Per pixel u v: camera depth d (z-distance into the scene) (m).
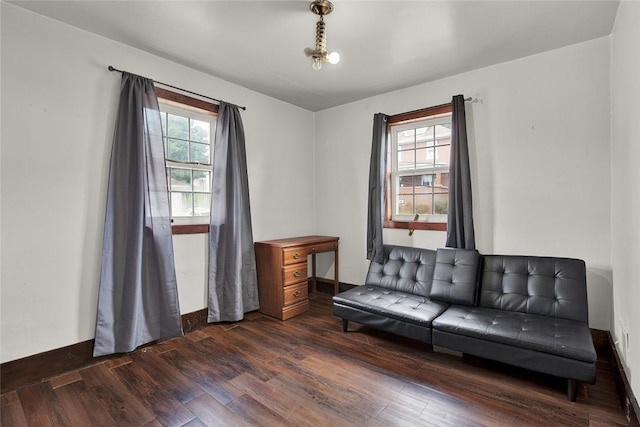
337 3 2.03
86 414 1.83
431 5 2.06
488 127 2.99
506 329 2.15
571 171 2.62
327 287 4.27
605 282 2.50
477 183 3.05
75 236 2.35
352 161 4.00
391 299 2.89
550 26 2.32
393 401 1.92
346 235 4.08
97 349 2.38
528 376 2.19
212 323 3.16
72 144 2.33
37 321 2.18
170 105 2.94
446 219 3.36
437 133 3.42
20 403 1.93
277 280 3.34
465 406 1.87
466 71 3.09
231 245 3.20
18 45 2.10
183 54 2.75
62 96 2.28
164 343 2.74
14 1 2.03
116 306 2.45
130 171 2.54
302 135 4.23
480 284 2.76
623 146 2.04
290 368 2.32
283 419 1.77
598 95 2.50
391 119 3.63
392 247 3.43
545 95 2.71
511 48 2.64
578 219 2.60
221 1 2.03
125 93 2.53
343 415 1.80
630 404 1.69
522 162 2.83
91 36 2.41
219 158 3.17
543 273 2.55
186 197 3.08
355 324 3.19
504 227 2.92
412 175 3.60
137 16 2.20
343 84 3.42
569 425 1.70
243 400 1.95
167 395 2.00
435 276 2.89
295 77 3.24
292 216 4.09
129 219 2.51
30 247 2.16
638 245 1.63
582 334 2.04
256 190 3.66
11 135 2.09
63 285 2.29
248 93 3.55
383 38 2.46
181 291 2.98
